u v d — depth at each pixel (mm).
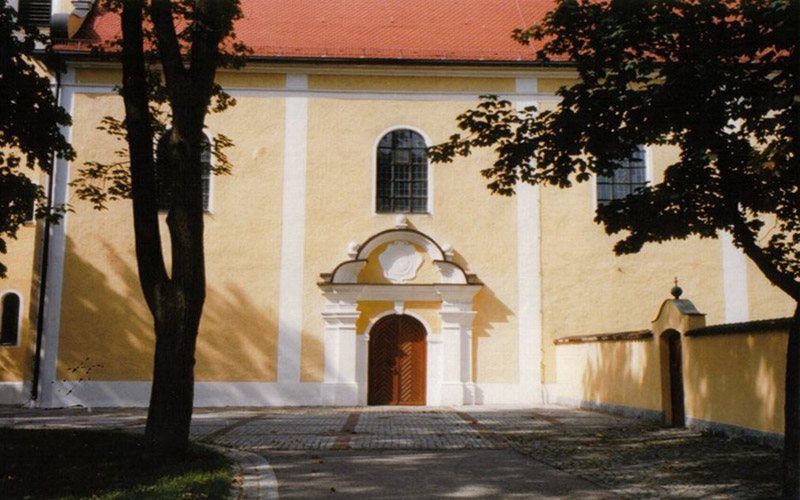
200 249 8977
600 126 8805
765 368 10406
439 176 19500
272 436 12031
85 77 19406
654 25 8180
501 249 19266
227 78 19562
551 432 12453
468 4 22438
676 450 10203
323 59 19469
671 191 8984
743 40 7934
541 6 22375
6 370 20375
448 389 18453
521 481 8062
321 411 16906
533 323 19031
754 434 10656
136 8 9172
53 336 18375
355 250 18859
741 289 19234
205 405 18297
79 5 20297
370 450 10477
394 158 19625
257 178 19281
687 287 19203
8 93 11070
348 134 19578
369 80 19750
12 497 7020
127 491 7145
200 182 9070
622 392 15328
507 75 19828
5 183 11953
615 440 11359
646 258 19312
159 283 8844
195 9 9055
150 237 8945
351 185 19375
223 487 7410
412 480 8125
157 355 8758
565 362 18453
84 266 18688
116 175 12094
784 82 8078
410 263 19000
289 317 18766
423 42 20516
